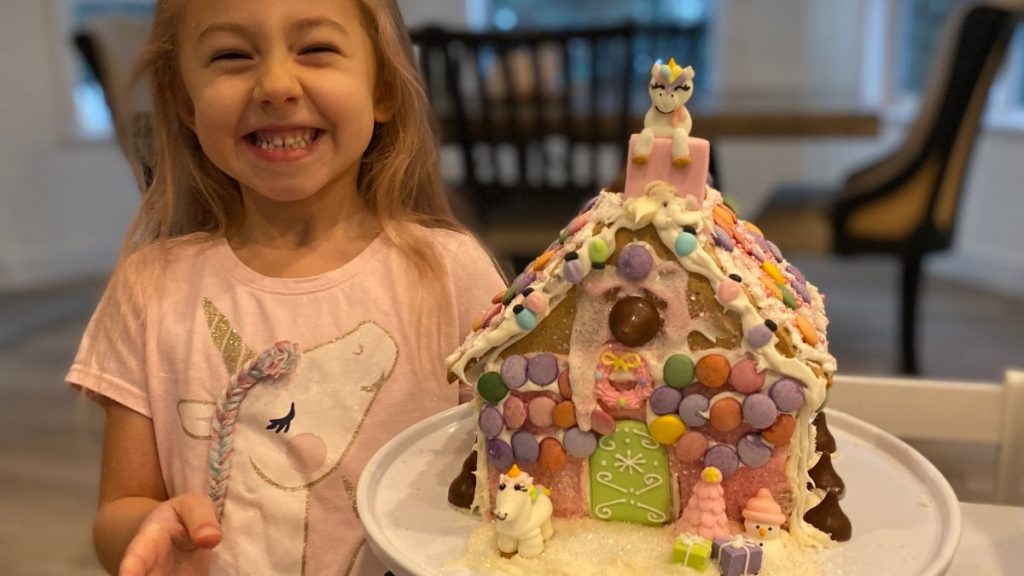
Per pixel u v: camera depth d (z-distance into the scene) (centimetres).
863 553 60
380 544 60
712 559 57
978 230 334
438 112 208
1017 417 92
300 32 78
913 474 72
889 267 356
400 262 88
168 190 91
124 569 67
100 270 353
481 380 62
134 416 86
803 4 352
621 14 388
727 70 366
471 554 60
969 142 216
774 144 364
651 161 58
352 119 81
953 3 339
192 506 72
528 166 226
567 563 58
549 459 62
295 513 82
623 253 58
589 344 60
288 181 80
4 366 260
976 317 294
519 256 210
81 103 350
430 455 74
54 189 338
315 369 84
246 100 78
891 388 96
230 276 87
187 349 85
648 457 61
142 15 321
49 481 195
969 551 77
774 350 57
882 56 351
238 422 83
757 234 71
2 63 319
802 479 60
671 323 58
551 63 283
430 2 384
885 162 230
